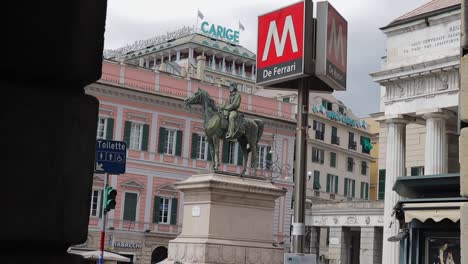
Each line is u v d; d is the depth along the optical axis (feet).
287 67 37.63
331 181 253.44
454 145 134.00
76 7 8.64
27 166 8.06
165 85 177.99
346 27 39.86
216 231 63.98
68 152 8.44
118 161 43.50
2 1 8.12
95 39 9.02
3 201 7.85
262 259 65.16
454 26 123.03
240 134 68.49
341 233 179.32
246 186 65.72
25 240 8.05
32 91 8.25
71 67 8.63
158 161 174.91
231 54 350.02
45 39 8.39
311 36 36.99
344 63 39.45
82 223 8.66
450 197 36.32
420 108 126.82
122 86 169.27
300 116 38.09
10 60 8.18
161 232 173.17
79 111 8.69
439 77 124.36
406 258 35.81
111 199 48.96
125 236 166.30
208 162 183.93
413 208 35.01
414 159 150.00
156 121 175.83
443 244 34.60
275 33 38.32
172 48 345.10
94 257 89.56
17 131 8.05
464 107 17.70
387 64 132.36
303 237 37.19
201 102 69.87
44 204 8.16
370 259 169.48
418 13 131.03
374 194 274.77
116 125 168.96
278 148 199.00
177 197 177.58
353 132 267.39
